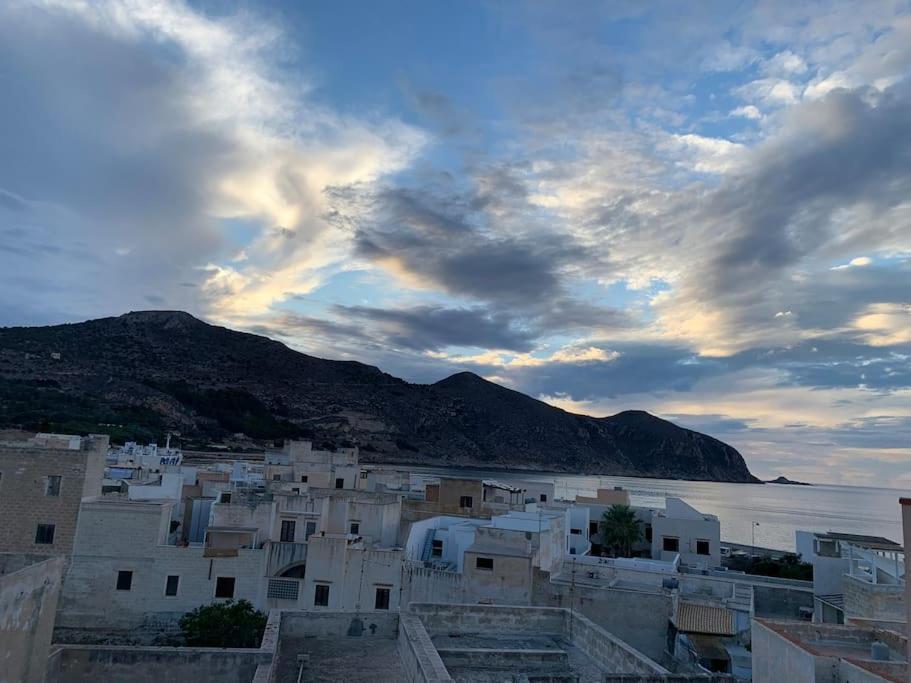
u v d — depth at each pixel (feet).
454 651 65.00
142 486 188.75
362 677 56.54
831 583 150.92
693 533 216.54
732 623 134.62
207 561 155.84
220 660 65.87
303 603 154.71
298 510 177.27
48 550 150.82
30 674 56.85
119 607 151.33
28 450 153.48
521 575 148.56
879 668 49.03
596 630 68.85
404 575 156.04
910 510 41.60
